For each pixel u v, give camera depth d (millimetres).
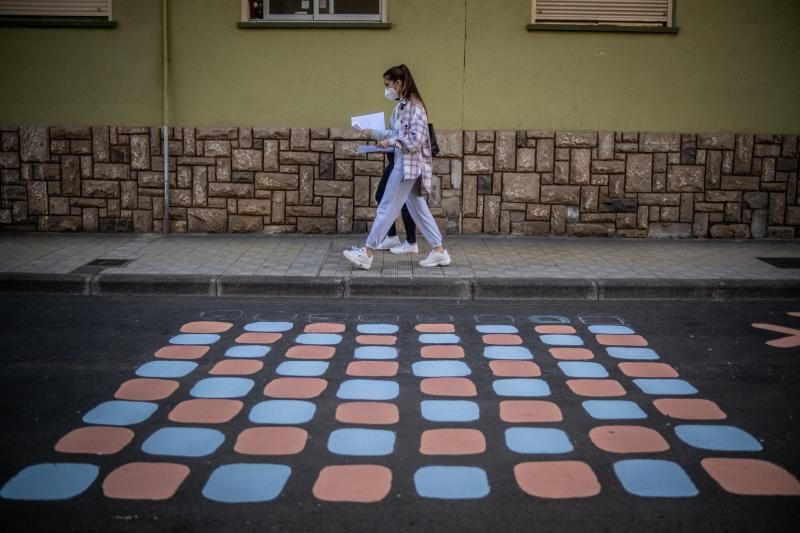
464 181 9516
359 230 9555
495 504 3320
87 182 9531
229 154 9484
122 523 3143
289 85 9445
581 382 4906
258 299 7098
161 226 9570
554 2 9383
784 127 9508
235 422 4203
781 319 6512
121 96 9453
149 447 3869
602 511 3264
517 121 9469
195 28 9359
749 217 9570
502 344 5746
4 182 9531
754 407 4477
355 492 3422
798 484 3510
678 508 3291
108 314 6500
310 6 9508
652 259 8297
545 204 9562
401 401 4547
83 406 4406
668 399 4605
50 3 9375
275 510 3262
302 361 5285
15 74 9414
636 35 9367
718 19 9359
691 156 9500
